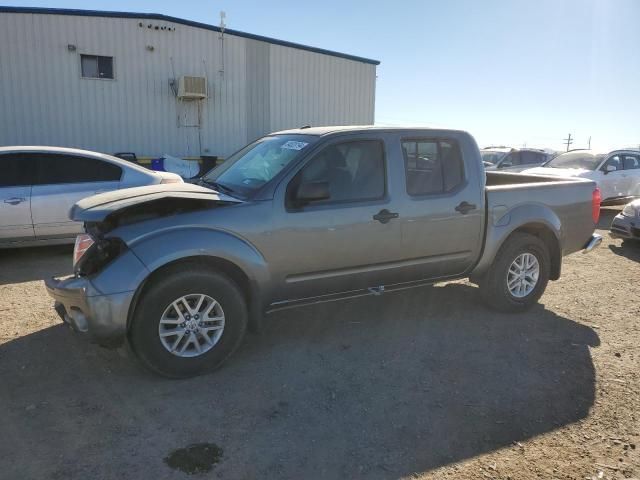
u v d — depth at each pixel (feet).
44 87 50.03
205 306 12.57
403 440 10.16
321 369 13.14
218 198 12.84
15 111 49.26
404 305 18.12
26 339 14.53
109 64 52.42
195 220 12.34
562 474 9.22
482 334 15.65
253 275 12.90
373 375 12.85
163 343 12.02
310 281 13.91
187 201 12.48
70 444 9.77
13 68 48.70
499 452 9.83
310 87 63.26
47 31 49.42
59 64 50.26
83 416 10.74
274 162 14.32
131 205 11.91
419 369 13.23
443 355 14.10
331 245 13.89
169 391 11.85
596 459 9.68
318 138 14.20
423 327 16.12
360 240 14.28
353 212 14.10
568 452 9.87
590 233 18.86
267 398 11.65
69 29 50.16
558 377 12.92
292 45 61.05
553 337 15.53
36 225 23.26
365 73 66.90
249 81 59.36
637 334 15.89
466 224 15.98
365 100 67.62
